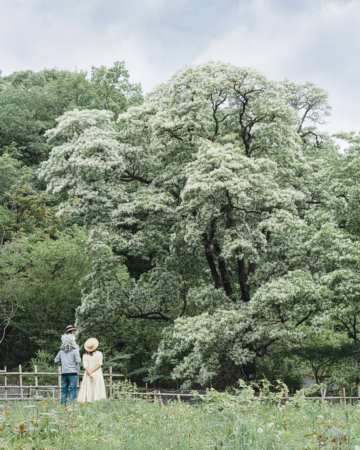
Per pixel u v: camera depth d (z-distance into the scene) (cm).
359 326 2983
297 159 3166
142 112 3109
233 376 2905
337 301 2653
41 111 5750
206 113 2969
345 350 2903
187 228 2791
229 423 1045
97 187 2998
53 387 2442
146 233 2991
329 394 2934
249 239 2747
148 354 3541
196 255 3111
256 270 2889
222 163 2638
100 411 1422
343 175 2997
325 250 2666
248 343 2730
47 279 3581
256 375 3017
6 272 3491
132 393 2227
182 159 3023
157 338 3475
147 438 1009
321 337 2948
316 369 3088
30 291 3519
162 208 2858
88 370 1764
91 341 1788
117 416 1310
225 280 3008
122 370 3450
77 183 3008
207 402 1422
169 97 3066
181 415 1336
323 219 2836
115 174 3061
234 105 3070
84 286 3484
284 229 2730
